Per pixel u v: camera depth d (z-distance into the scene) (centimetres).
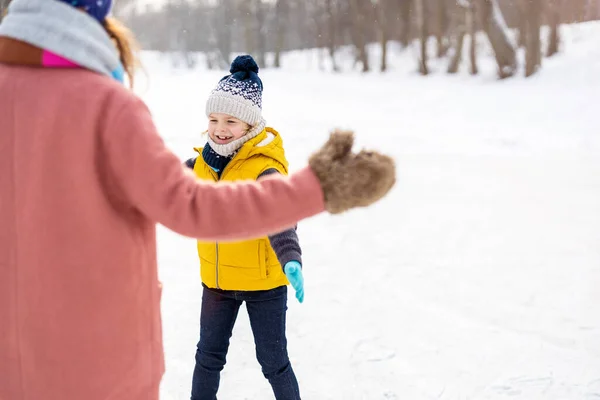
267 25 3716
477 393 264
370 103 1570
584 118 1184
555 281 389
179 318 340
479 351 299
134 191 103
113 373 112
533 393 263
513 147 914
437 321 333
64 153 102
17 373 111
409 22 2909
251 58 223
